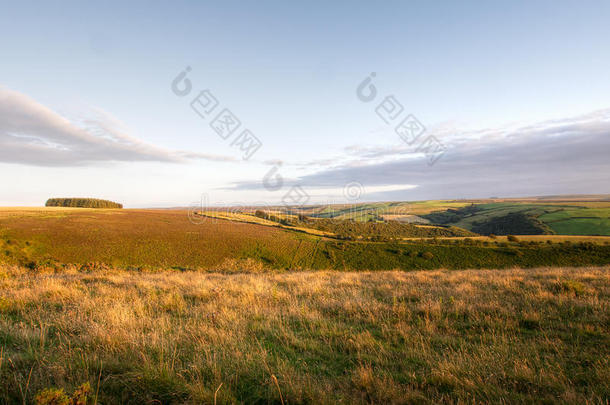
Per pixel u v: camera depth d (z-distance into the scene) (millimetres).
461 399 3164
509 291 8773
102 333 4582
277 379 3420
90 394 2885
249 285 10680
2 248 43500
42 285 9461
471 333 5477
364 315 6727
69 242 49188
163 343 4402
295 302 7891
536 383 3467
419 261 58219
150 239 55344
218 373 3447
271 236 66562
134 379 3234
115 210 90000
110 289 9414
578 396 3205
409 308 7152
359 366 4043
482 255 59531
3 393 2885
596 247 57625
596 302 6711
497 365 3934
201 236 61031
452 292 8664
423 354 4418
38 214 71250
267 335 5277
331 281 12344
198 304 7859
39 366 3381
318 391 3182
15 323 5336
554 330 5410
